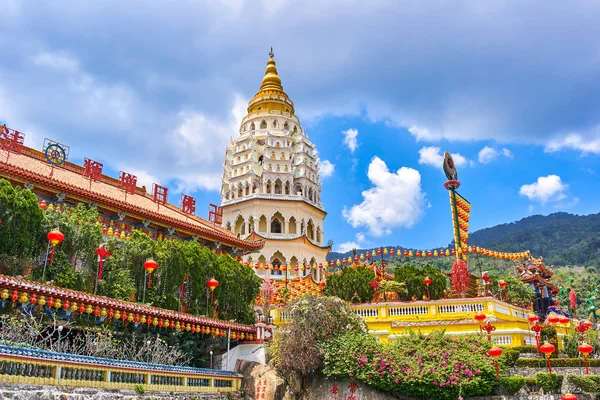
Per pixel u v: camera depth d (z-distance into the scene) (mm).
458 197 55469
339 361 31641
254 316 44812
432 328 38688
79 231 34281
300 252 81875
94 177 47625
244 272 44781
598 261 159000
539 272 62688
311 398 32656
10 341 24766
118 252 36625
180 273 38781
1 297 25438
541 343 39312
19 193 31359
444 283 53656
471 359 29703
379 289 49844
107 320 31781
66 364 22688
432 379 29172
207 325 35188
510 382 29531
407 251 56531
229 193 88125
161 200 54594
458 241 53531
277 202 84688
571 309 64938
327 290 52094
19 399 20453
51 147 39469
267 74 99375
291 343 33406
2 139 43281
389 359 30641
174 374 28641
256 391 33844
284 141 89688
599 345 41562
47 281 31062
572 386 30594
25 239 30781
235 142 91125
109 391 24406
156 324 32438
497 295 53969
